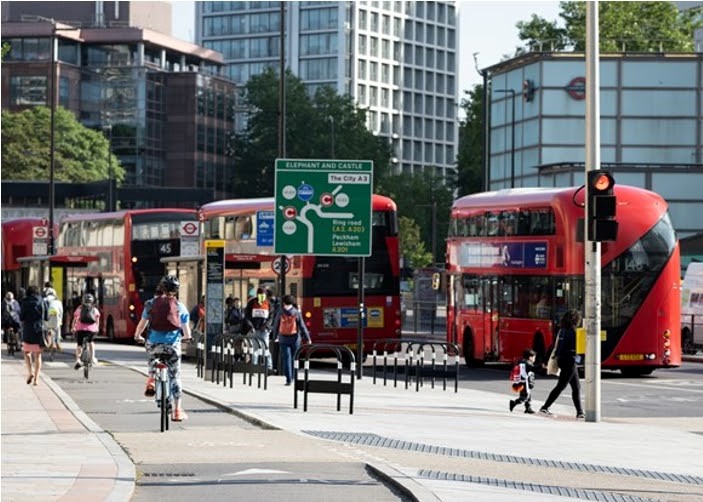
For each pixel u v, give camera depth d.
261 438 24.34
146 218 69.69
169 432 25.52
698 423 31.38
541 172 99.94
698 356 66.12
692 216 96.38
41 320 39.72
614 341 46.94
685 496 17.75
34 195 144.50
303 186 43.97
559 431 27.98
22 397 34.72
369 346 54.69
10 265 84.38
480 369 54.25
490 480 18.77
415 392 40.22
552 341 47.44
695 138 100.56
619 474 20.42
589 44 30.88
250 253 56.84
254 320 48.75
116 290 70.62
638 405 37.06
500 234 51.22
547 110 101.62
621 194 47.34
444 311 89.31
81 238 75.19
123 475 18.41
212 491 17.25
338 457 21.27
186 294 60.41
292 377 42.03
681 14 135.12
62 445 22.62
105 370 49.16
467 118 142.12
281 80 52.12
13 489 16.91
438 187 187.75
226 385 40.72
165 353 26.30
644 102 100.88
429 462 21.00
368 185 44.06
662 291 47.31
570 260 46.72
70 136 168.12
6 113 168.00
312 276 54.25
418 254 145.88
